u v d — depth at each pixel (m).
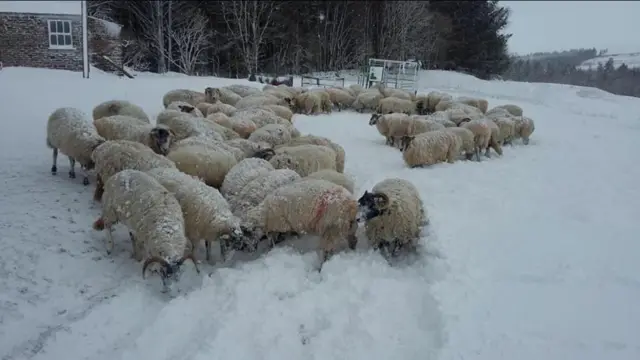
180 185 6.82
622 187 10.38
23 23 28.41
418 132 14.75
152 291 5.96
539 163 12.88
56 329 5.12
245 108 15.64
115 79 25.56
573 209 8.51
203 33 44.50
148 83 24.94
